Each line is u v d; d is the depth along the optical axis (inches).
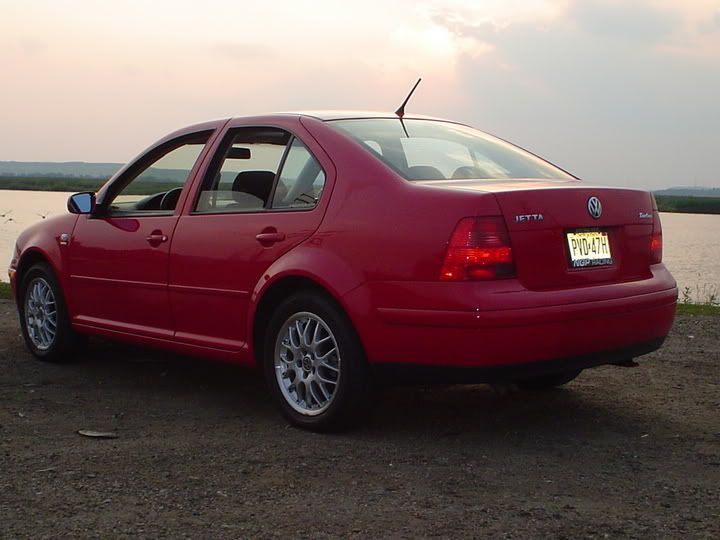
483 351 157.9
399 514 134.5
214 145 212.5
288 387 187.3
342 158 182.5
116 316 229.5
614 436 180.5
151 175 227.1
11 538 123.8
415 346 163.9
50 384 225.9
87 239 236.4
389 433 181.3
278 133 199.6
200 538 124.4
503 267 160.9
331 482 149.6
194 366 249.8
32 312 257.3
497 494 144.3
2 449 167.0
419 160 184.2
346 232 174.1
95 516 132.7
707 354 273.0
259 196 195.8
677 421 193.0
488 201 161.3
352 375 173.5
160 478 150.9
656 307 181.2
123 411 199.2
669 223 2844.5
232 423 189.6
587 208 173.9
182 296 208.2
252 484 148.3
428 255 162.1
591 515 134.9
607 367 252.1
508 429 185.2
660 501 141.6
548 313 161.5
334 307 175.2
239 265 193.3
